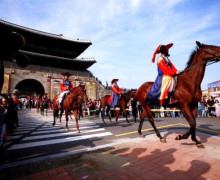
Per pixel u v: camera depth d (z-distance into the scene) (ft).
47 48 101.50
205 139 14.78
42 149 13.84
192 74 12.50
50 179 7.98
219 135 17.60
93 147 13.65
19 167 9.67
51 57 90.74
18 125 28.99
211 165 8.88
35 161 10.62
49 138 18.28
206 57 12.18
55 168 9.29
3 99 15.11
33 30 91.86
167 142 13.93
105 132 21.26
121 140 16.26
